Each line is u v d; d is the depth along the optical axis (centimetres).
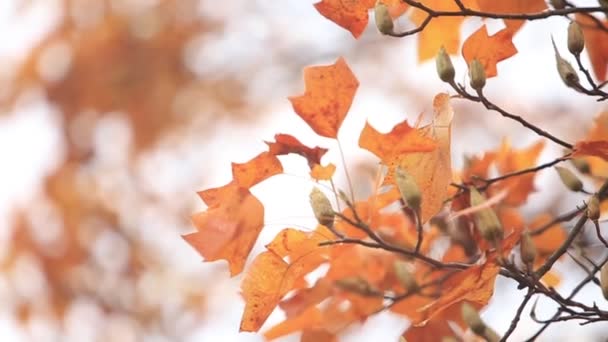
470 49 547
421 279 584
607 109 577
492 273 536
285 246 543
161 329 1178
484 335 554
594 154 547
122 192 1222
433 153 539
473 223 569
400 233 584
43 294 1190
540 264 584
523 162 589
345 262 581
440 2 561
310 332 582
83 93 1243
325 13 545
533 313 552
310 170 545
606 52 573
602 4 547
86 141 1237
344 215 559
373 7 544
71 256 1195
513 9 557
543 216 589
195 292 1187
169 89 1246
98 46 1250
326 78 547
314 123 548
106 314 1188
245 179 544
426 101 1205
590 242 596
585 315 545
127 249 1204
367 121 538
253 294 543
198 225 541
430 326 580
